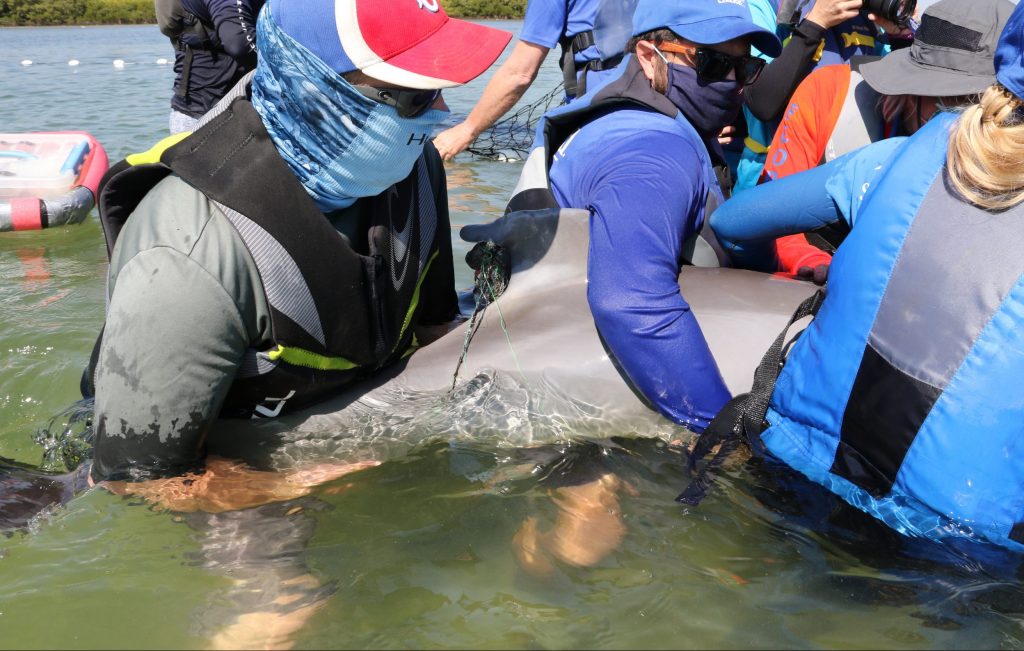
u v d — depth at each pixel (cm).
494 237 245
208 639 173
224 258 190
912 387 175
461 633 175
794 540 198
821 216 220
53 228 507
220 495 207
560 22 449
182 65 528
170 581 187
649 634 175
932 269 175
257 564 192
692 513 208
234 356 198
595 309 218
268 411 220
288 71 190
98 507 200
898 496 182
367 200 221
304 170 202
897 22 340
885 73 265
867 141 288
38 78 1188
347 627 176
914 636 172
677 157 232
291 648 171
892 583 184
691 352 215
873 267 183
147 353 189
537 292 240
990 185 170
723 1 247
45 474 223
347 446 227
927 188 180
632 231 216
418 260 233
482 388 232
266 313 199
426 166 242
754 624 177
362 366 228
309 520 206
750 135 336
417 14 195
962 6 251
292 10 188
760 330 229
